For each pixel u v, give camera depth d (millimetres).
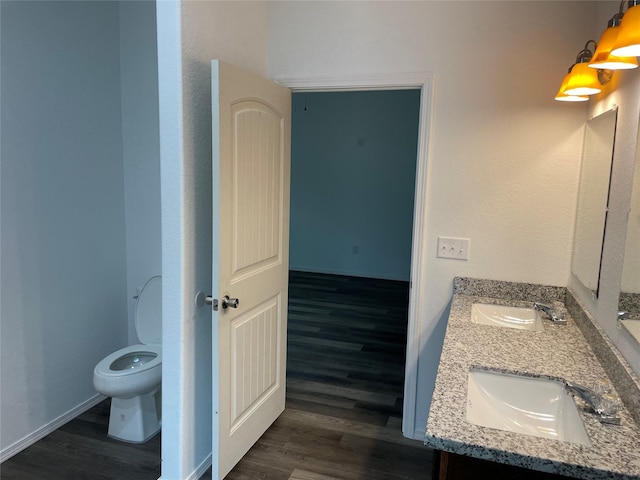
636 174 1478
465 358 1737
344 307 5312
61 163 2609
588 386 1513
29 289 2484
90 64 2734
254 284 2342
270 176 2438
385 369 3609
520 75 2328
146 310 2928
